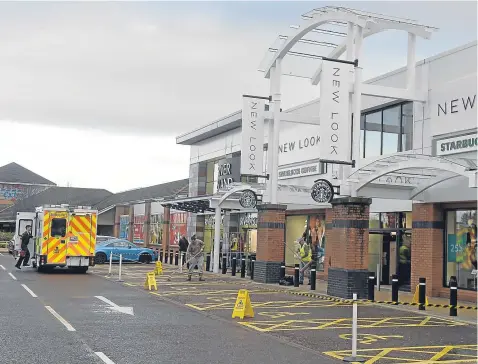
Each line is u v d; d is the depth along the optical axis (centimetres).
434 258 1800
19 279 2128
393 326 1250
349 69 1758
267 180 2330
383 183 1762
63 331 1084
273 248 2231
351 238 1736
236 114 3019
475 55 1689
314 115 2420
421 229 1842
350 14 1803
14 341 982
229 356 915
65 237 2461
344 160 1731
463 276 1742
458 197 1702
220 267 2964
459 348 1027
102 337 1037
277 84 2261
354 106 1778
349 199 1736
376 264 2162
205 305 1516
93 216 2512
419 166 1488
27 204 6425
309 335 1121
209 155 3534
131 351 930
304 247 2191
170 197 4191
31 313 1294
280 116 2248
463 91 1711
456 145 1723
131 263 3375
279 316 1358
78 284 1992
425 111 1855
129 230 4797
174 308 1448
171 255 3356
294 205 2552
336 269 1778
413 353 978
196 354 923
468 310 1523
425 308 1518
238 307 1327
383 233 2111
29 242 2852
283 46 2206
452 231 1789
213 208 2827
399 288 1997
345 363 891
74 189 6912
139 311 1375
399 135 1975
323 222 2411
